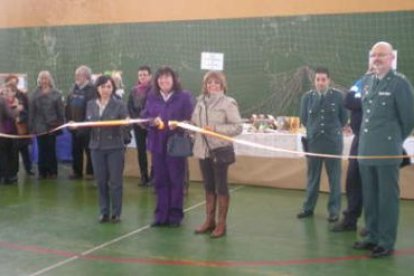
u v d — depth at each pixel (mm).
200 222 5953
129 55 9523
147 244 5172
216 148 5234
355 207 5570
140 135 7707
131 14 9445
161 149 5586
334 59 8125
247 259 4746
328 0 8094
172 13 9133
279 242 5238
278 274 4391
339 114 5895
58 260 4738
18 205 6750
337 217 5965
